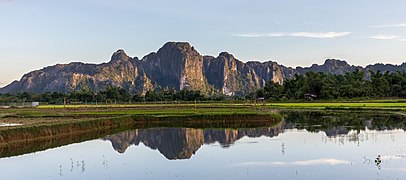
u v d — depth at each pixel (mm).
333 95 120438
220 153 26922
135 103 112750
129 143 33719
